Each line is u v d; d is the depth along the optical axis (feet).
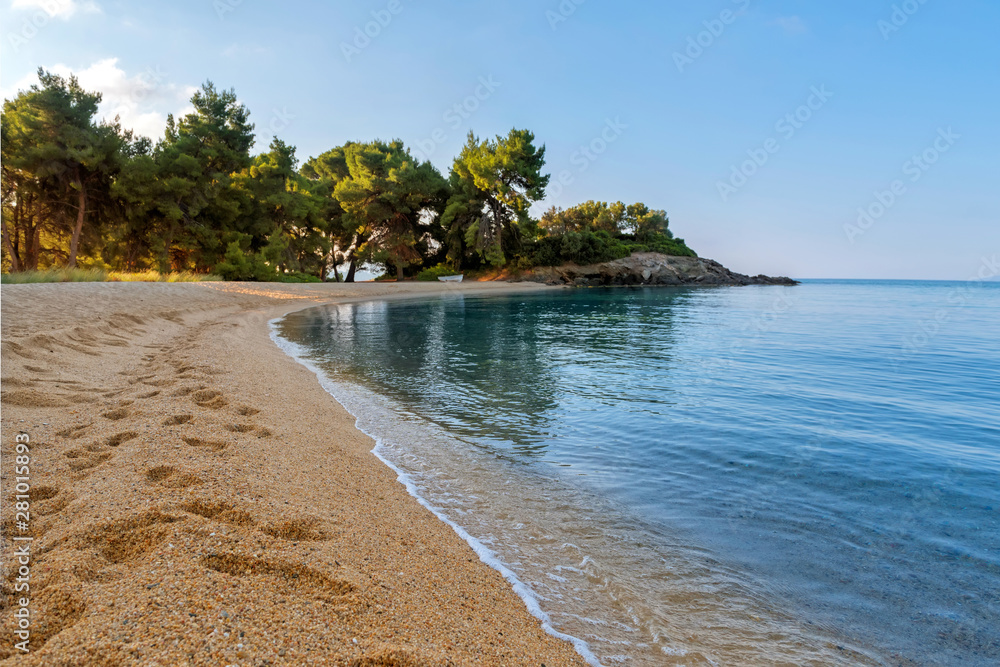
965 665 8.24
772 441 19.72
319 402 23.98
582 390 28.50
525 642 8.29
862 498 14.66
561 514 13.69
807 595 10.16
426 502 14.20
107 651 6.16
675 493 15.07
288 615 7.36
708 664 8.24
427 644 7.36
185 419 16.43
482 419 22.76
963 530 12.71
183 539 8.85
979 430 21.16
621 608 9.69
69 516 9.48
